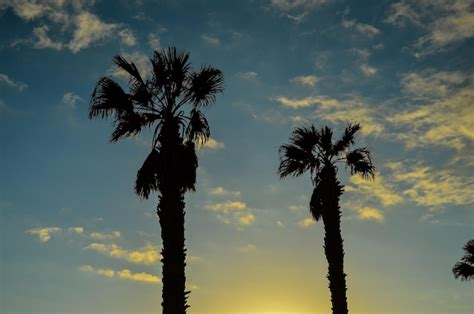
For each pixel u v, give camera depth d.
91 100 18.94
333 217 24.05
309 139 25.94
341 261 23.41
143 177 18.58
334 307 22.88
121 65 19.19
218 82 19.45
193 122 19.08
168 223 17.09
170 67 19.08
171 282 16.56
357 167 25.97
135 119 18.89
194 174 18.55
